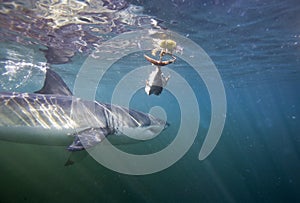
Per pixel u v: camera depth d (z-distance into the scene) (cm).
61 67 1811
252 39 1209
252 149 4688
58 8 774
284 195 1905
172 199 1549
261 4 788
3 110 636
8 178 1847
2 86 2433
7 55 1422
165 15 848
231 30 1055
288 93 4384
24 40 1155
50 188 1559
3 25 959
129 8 779
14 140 683
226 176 2300
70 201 1379
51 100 684
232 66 1920
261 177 2348
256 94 4216
